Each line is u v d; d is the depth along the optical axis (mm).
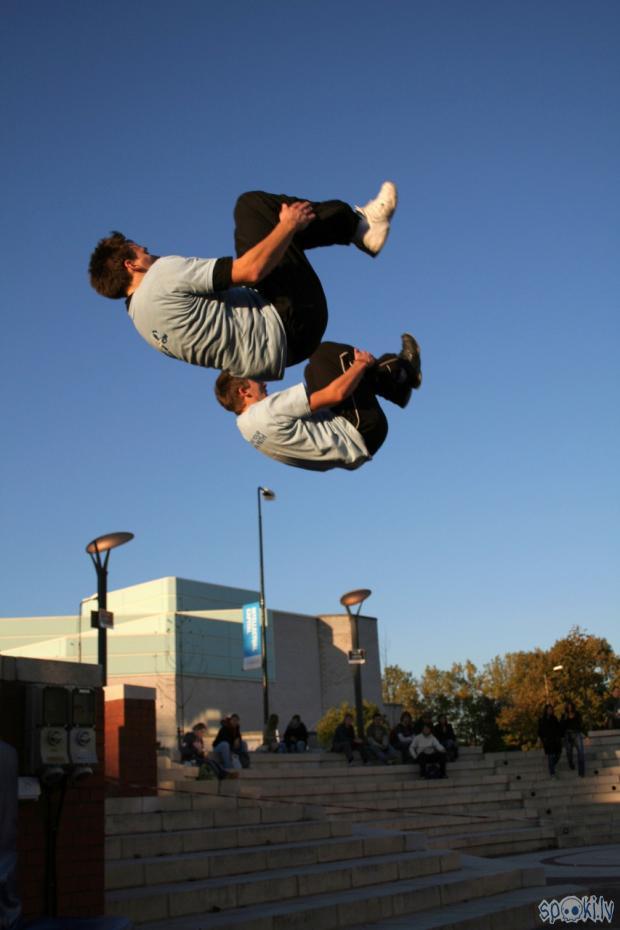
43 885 6938
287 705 53688
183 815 11523
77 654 48219
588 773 26906
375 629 58875
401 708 61094
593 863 16016
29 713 7012
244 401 5047
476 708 70188
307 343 4309
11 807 4754
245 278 3943
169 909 8289
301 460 4840
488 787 24406
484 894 11219
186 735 19219
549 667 62906
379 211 4336
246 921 7957
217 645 50500
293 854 10797
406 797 21828
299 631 56031
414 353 4953
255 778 20219
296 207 3928
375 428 4879
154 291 3996
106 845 9680
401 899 9750
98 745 7621
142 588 52969
